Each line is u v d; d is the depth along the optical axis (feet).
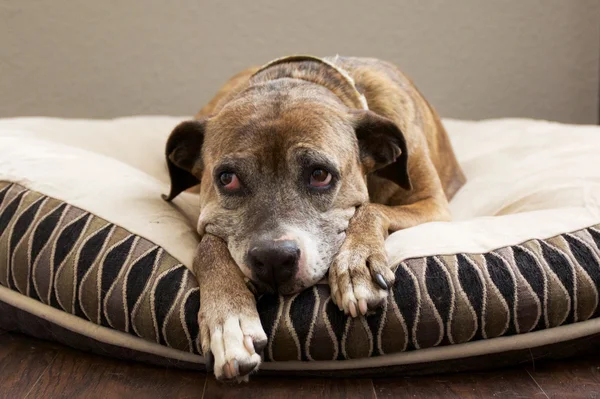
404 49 12.59
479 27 12.53
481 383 5.31
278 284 5.15
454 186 8.61
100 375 5.51
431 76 12.70
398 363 5.27
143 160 9.01
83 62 12.35
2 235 6.08
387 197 7.16
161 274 5.41
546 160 8.19
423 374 5.41
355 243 5.42
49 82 12.35
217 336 4.73
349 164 5.99
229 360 4.58
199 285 5.31
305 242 5.26
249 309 4.96
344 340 5.11
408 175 6.48
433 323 5.12
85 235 5.73
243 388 5.25
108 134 9.23
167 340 5.30
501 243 5.51
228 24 12.38
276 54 12.52
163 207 6.30
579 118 12.84
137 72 12.47
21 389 5.31
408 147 7.09
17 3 12.00
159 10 12.27
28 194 6.23
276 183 5.65
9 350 6.03
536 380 5.34
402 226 6.21
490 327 5.21
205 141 6.30
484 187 8.10
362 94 6.98
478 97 12.78
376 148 6.42
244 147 5.70
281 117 5.83
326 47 12.54
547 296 5.24
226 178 5.75
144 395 5.17
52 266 5.71
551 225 5.78
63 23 12.17
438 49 12.60
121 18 12.25
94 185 6.29
